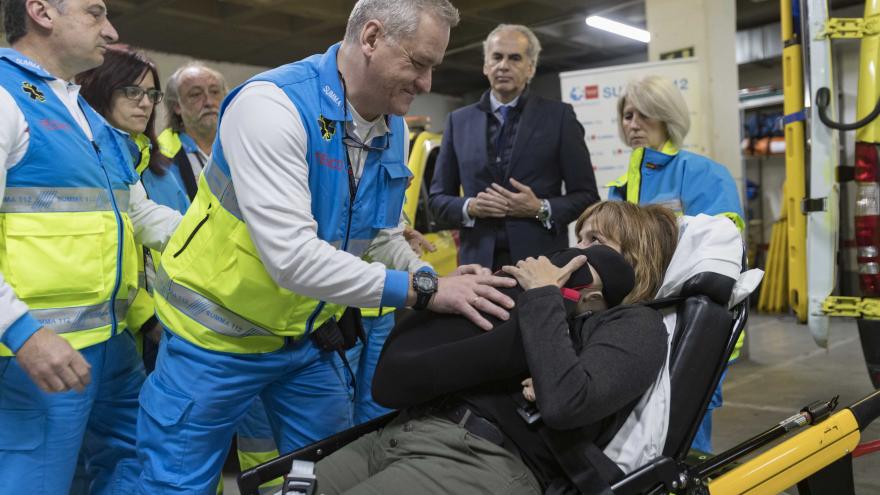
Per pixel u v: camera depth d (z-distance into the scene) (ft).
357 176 5.47
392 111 5.27
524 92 10.10
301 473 4.53
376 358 8.25
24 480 5.35
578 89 15.43
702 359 5.04
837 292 9.77
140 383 6.81
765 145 28.12
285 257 4.74
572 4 25.66
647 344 4.53
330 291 4.80
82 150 5.49
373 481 4.39
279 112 4.83
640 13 28.53
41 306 5.30
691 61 15.02
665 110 8.22
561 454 4.41
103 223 5.64
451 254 13.99
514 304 4.66
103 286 5.65
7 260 5.15
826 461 5.33
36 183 5.21
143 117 7.54
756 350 18.62
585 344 4.66
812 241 9.81
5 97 4.98
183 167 9.28
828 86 9.57
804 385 14.64
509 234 9.60
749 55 29.86
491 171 10.00
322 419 6.14
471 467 4.42
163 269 5.64
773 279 25.32
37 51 5.50
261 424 8.34
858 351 17.60
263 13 23.44
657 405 4.72
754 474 4.95
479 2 24.81
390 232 6.46
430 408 4.85
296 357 5.80
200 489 5.59
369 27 4.91
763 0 27.32
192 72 9.29
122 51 7.41
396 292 4.79
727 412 13.03
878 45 9.20
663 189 8.27
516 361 4.45
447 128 10.65
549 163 9.83
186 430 5.48
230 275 5.22
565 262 4.98
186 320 5.43
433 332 4.74
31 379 5.19
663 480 4.44
